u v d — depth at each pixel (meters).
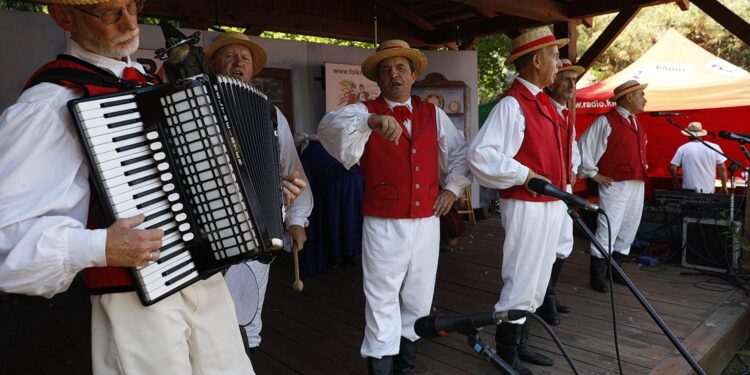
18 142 1.11
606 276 4.39
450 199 2.45
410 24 6.87
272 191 1.44
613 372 2.67
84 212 1.22
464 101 6.47
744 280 4.17
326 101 5.70
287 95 5.54
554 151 2.55
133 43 1.29
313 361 2.86
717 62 7.11
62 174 1.15
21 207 1.09
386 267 2.28
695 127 6.20
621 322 3.35
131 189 1.15
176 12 5.04
